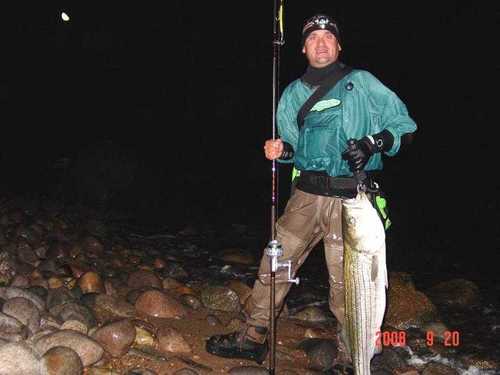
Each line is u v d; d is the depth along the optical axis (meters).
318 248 5.96
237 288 3.85
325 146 2.47
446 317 4.13
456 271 5.81
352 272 2.09
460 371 3.20
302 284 4.77
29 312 2.69
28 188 8.00
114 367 2.56
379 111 2.44
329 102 2.46
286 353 3.04
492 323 4.02
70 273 3.86
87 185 7.85
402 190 10.98
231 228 7.09
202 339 3.02
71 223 5.91
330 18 2.51
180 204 8.58
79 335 2.49
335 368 2.73
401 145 2.40
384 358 3.05
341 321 2.66
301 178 2.59
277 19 2.54
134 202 8.11
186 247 5.86
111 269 4.29
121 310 3.19
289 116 2.61
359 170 2.30
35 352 2.31
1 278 3.50
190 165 12.47
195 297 3.60
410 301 3.85
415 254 6.50
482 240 7.36
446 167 13.11
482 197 10.54
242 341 2.81
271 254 2.47
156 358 2.69
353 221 2.05
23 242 4.25
